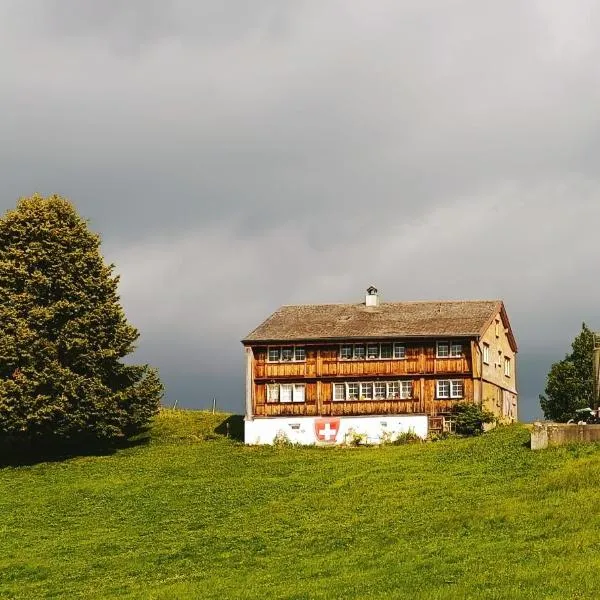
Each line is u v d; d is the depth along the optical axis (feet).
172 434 286.05
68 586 146.92
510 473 193.67
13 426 250.16
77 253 264.11
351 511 177.78
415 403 275.18
